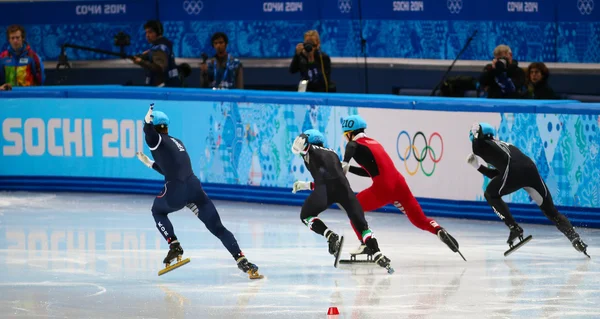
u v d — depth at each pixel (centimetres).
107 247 2555
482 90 3581
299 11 4244
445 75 3716
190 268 2317
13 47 3772
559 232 2764
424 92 4112
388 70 4184
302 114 3139
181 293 2064
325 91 3631
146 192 3384
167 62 3719
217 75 3709
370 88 4225
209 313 1889
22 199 3312
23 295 2048
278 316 1862
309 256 2448
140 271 2283
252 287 2116
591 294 2034
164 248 2548
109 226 2842
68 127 3441
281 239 2666
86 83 4350
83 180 3450
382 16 4191
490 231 2781
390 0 4169
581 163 2798
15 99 3456
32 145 3475
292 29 4262
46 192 3462
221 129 3272
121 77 4303
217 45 3697
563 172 2828
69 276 2230
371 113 3056
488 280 2175
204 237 2700
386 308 1920
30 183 3481
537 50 3997
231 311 1905
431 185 3002
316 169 2248
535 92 3422
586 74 3881
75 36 4309
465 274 2238
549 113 2820
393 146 3044
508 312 1886
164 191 2202
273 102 3175
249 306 1945
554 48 3969
